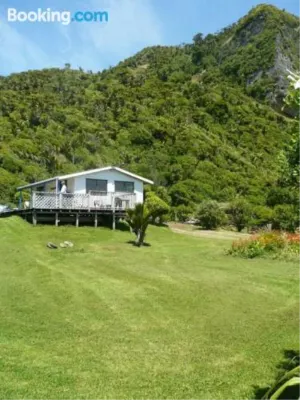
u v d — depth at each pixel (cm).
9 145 5106
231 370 687
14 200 3675
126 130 6462
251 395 605
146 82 9300
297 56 12275
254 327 892
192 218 3669
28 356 721
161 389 619
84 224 2580
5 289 1166
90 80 9969
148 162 5584
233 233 3027
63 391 602
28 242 1959
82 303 1048
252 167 6191
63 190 2602
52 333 841
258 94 10456
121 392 607
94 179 2761
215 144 6550
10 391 593
